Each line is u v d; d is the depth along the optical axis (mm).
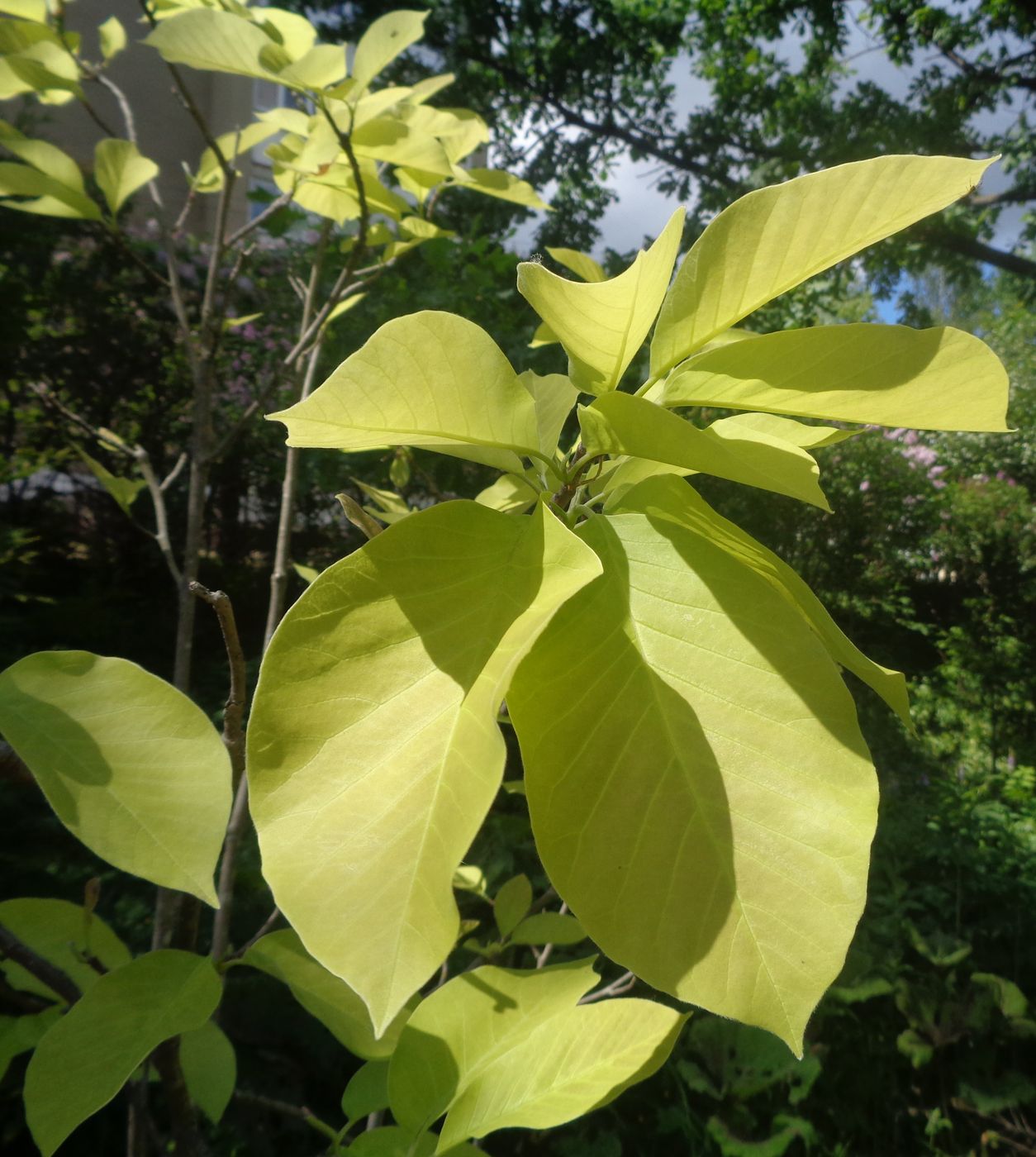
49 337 3631
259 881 1623
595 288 348
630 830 300
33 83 815
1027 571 4984
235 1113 1279
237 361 3963
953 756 3467
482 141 912
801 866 293
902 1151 1617
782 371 361
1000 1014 1815
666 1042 416
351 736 291
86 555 4191
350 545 3828
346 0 4207
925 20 4602
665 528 365
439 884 261
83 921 517
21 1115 1163
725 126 4938
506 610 319
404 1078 462
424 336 346
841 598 4379
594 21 4797
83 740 379
